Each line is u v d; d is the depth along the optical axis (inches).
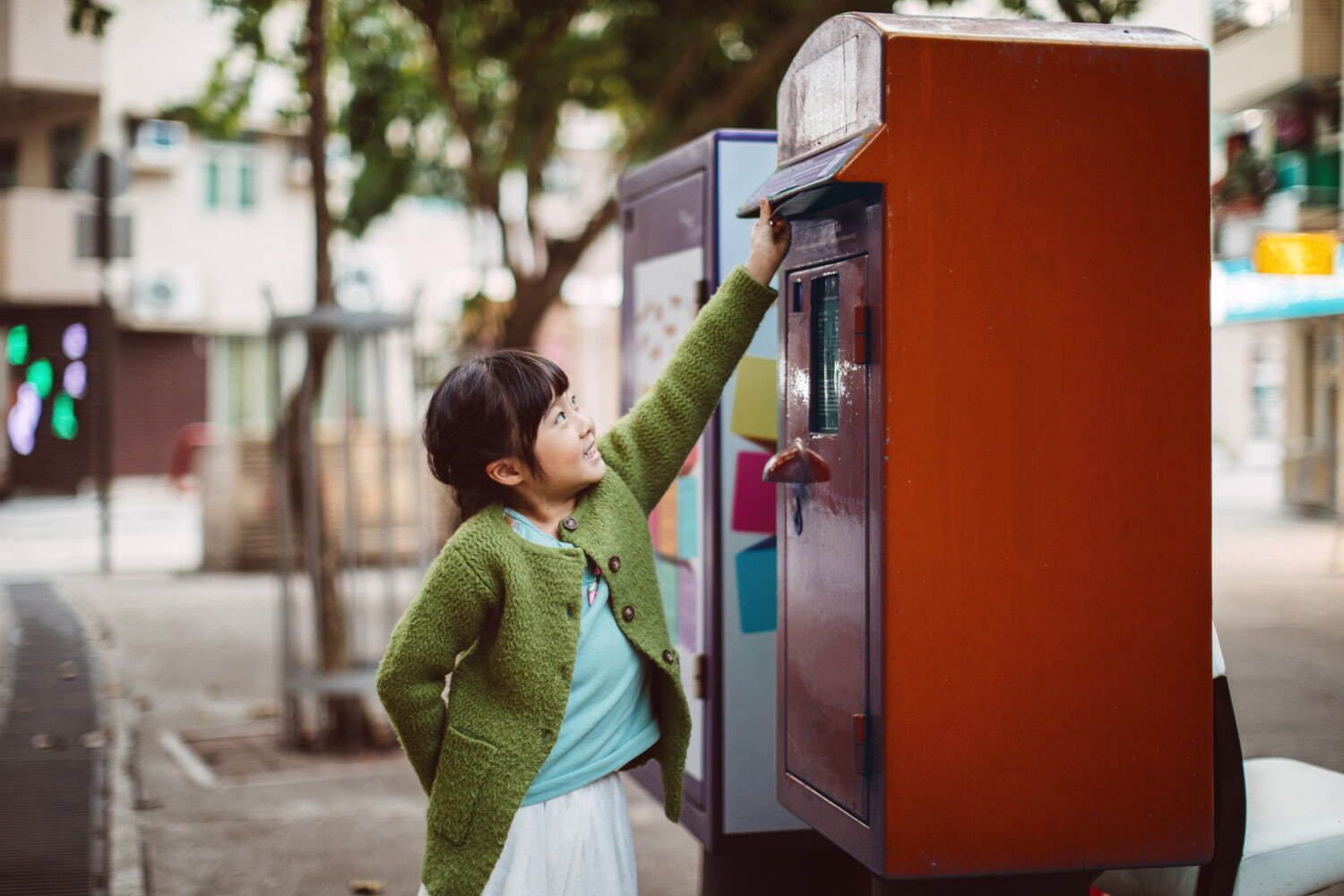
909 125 80.4
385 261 839.7
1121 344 83.0
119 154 423.5
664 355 133.5
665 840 178.5
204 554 474.6
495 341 345.1
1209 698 84.0
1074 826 82.8
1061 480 82.4
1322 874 98.7
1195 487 83.9
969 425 81.3
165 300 800.9
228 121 350.9
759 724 122.0
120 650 322.7
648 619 87.0
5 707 259.0
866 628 83.2
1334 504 373.7
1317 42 341.7
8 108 799.7
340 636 241.0
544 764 83.3
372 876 162.2
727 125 314.5
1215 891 95.7
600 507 87.6
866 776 83.1
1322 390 466.3
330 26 334.0
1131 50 82.9
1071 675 82.6
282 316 233.0
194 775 212.5
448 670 84.0
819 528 90.3
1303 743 136.1
